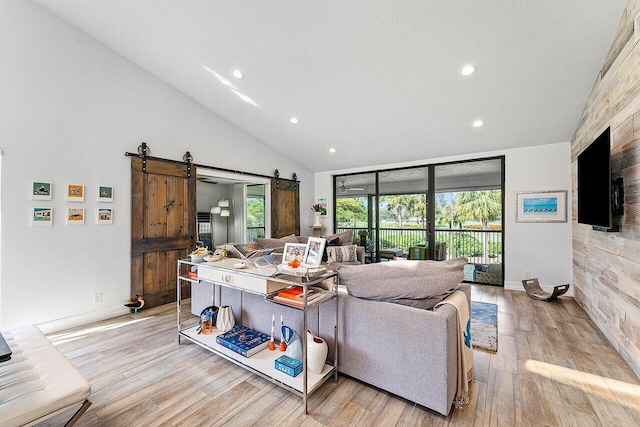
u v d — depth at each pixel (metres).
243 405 1.74
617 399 1.76
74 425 1.56
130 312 3.41
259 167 5.25
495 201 4.70
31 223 2.74
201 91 3.96
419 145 4.69
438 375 1.56
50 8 2.83
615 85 2.34
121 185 3.38
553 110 3.40
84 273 3.08
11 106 2.62
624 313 2.23
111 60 3.30
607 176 2.16
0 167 2.58
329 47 2.84
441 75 3.03
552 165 4.12
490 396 1.80
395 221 5.73
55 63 2.89
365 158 5.51
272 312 2.35
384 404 1.72
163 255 3.76
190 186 4.07
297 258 2.06
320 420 1.60
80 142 3.06
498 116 3.64
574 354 2.33
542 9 2.18
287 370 1.84
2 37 2.58
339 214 6.51
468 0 2.18
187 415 1.65
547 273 4.15
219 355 2.20
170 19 2.77
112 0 2.65
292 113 4.21
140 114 3.56
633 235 2.07
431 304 1.76
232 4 2.49
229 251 2.97
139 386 1.94
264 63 3.19
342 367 1.95
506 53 2.63
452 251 5.09
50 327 2.84
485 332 2.76
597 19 2.21
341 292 2.05
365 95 3.56
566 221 4.02
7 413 1.13
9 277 2.62
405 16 2.39
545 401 1.75
